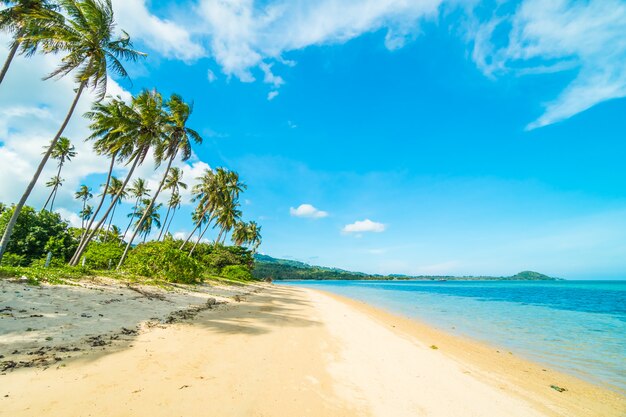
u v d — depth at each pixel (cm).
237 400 478
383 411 507
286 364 689
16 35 1484
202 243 4984
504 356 998
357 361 780
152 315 1006
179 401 449
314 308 1906
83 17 1605
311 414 465
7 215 2302
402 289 6612
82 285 1228
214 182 3938
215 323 1039
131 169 2311
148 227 5341
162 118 2430
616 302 3275
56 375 479
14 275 1116
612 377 803
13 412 368
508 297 4103
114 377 501
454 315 2056
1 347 553
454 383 688
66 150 4416
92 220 2506
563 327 1600
